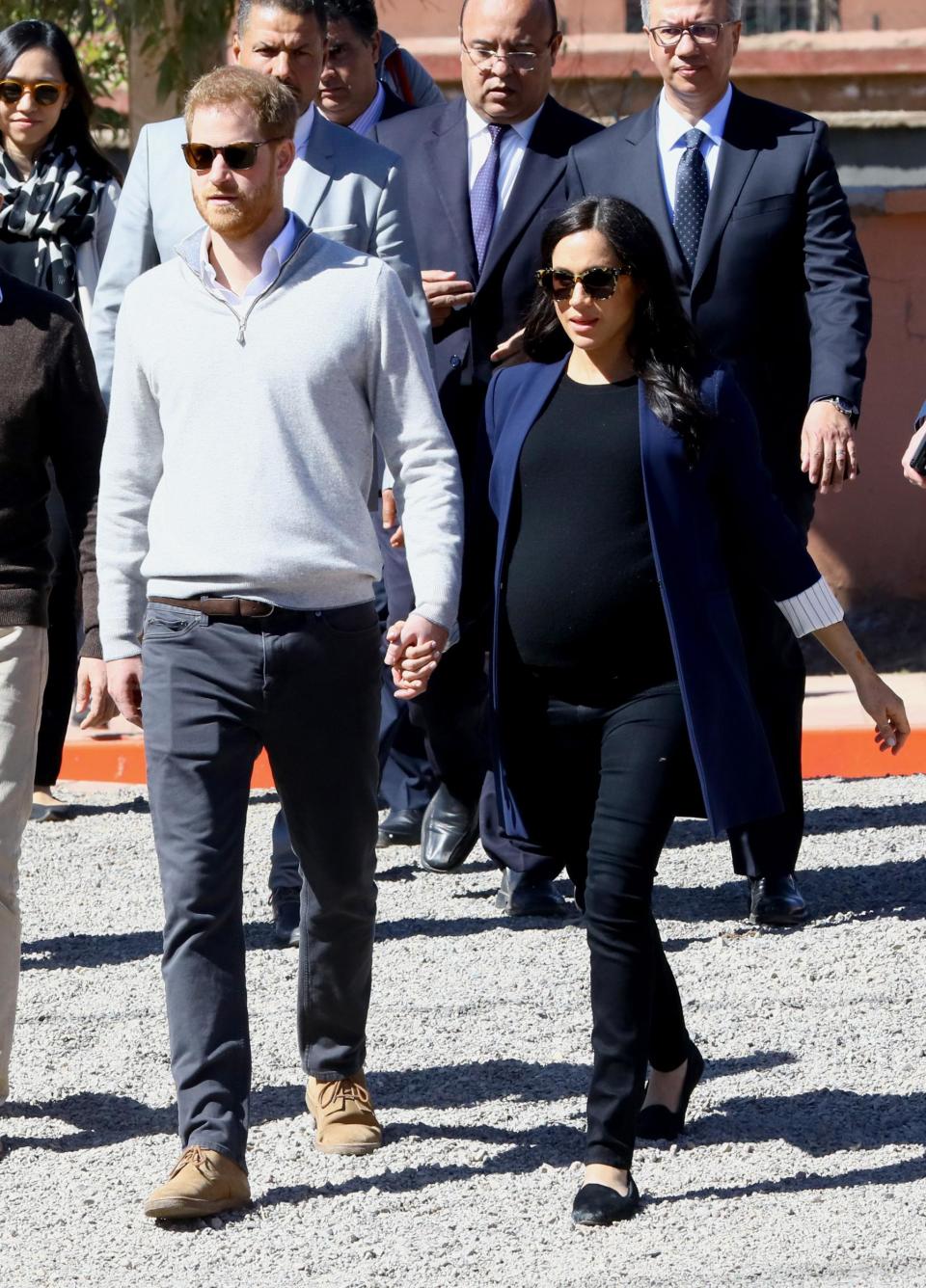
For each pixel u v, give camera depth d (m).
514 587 14.98
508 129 22.97
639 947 14.58
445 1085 17.59
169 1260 14.19
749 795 14.71
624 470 14.77
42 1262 14.23
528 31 22.42
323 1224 14.71
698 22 21.28
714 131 21.86
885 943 21.56
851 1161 15.76
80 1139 16.62
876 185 41.16
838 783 30.44
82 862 26.17
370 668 15.12
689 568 14.66
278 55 19.17
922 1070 17.75
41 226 25.66
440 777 24.66
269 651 14.63
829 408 21.36
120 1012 19.84
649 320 14.90
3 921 16.56
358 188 19.77
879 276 40.16
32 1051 18.75
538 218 22.58
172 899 14.77
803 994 19.91
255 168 14.44
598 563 14.74
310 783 15.09
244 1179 14.87
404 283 19.84
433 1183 15.45
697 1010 19.45
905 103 41.53
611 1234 14.45
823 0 42.06
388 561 23.72
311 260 14.90
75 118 26.09
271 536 14.59
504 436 15.25
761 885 22.30
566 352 15.52
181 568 14.71
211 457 14.67
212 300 14.71
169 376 14.77
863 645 40.25
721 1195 15.12
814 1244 14.23
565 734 15.11
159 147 20.22
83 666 16.33
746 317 21.58
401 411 15.15
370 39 24.58
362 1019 16.14
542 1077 17.73
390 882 24.59
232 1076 14.84
